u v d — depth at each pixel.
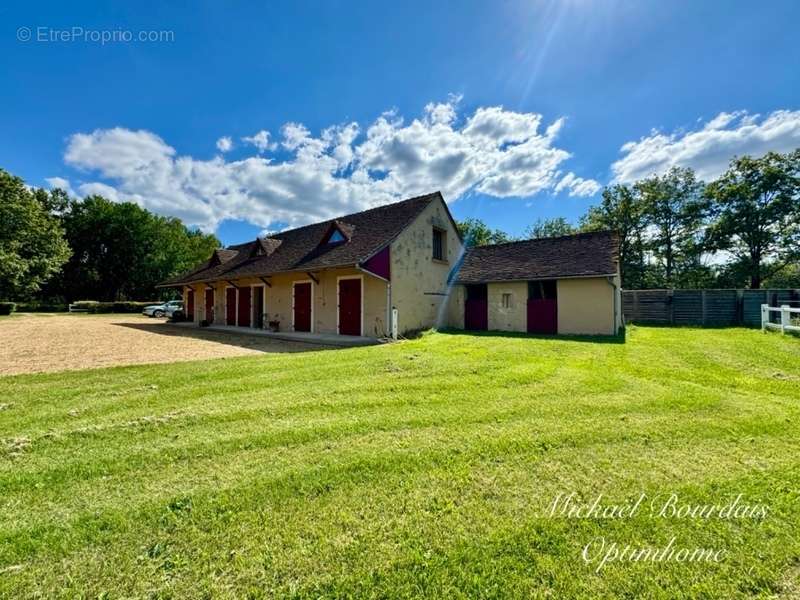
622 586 1.75
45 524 2.24
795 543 2.03
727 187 26.14
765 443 3.38
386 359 7.47
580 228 35.31
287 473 2.86
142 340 12.19
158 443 3.47
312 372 6.36
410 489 2.63
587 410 4.32
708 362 7.02
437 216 15.23
